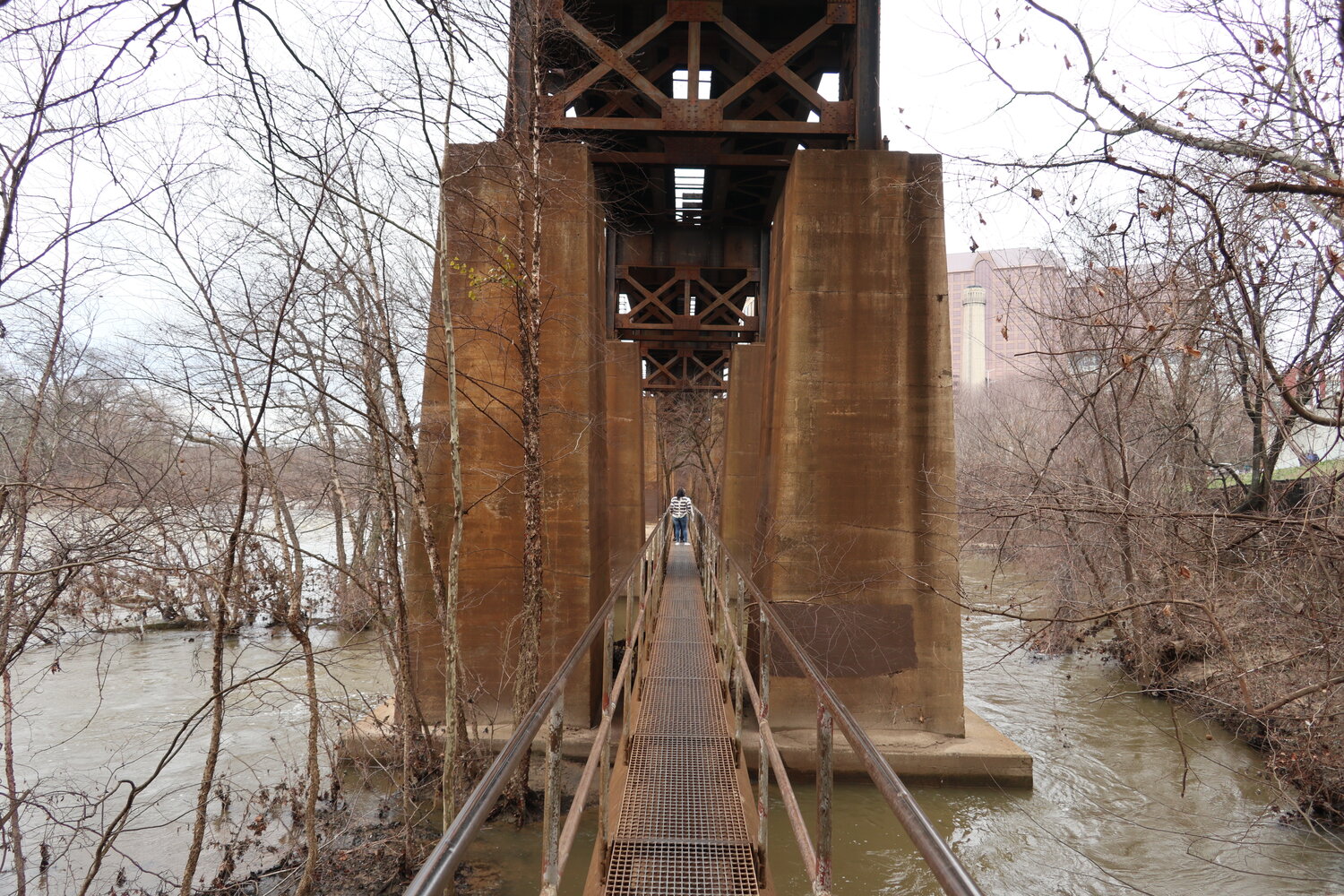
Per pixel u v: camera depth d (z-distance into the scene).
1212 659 9.40
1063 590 14.63
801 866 8.66
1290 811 9.44
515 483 11.91
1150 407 12.54
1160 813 10.09
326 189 8.17
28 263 6.54
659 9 13.90
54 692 15.79
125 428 10.52
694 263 19.59
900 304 12.17
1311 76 6.41
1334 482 6.77
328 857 8.95
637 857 4.71
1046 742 12.86
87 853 9.54
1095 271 9.59
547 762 3.21
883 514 11.94
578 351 12.07
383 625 10.80
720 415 34.97
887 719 11.66
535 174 10.28
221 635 7.79
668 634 11.47
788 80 12.55
